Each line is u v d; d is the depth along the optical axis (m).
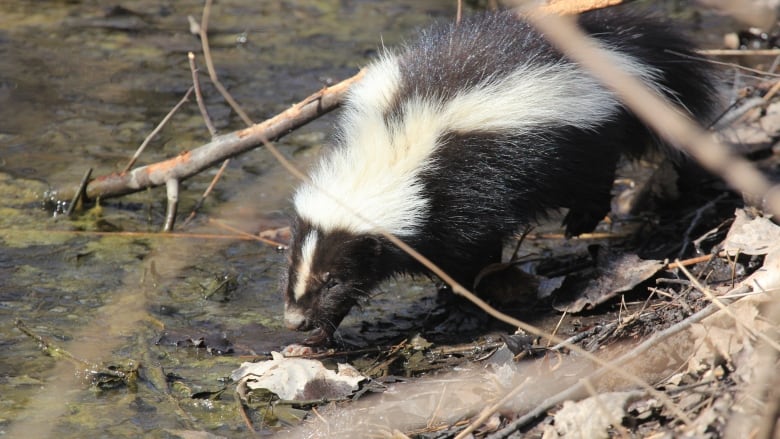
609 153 11.09
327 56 17.41
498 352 9.20
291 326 10.12
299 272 10.16
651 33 11.65
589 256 11.66
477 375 9.09
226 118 15.31
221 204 13.23
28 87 16.20
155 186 12.85
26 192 13.34
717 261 9.77
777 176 11.72
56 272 11.52
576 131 10.62
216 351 10.00
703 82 12.16
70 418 8.81
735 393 7.09
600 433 7.31
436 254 10.45
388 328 10.55
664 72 11.65
